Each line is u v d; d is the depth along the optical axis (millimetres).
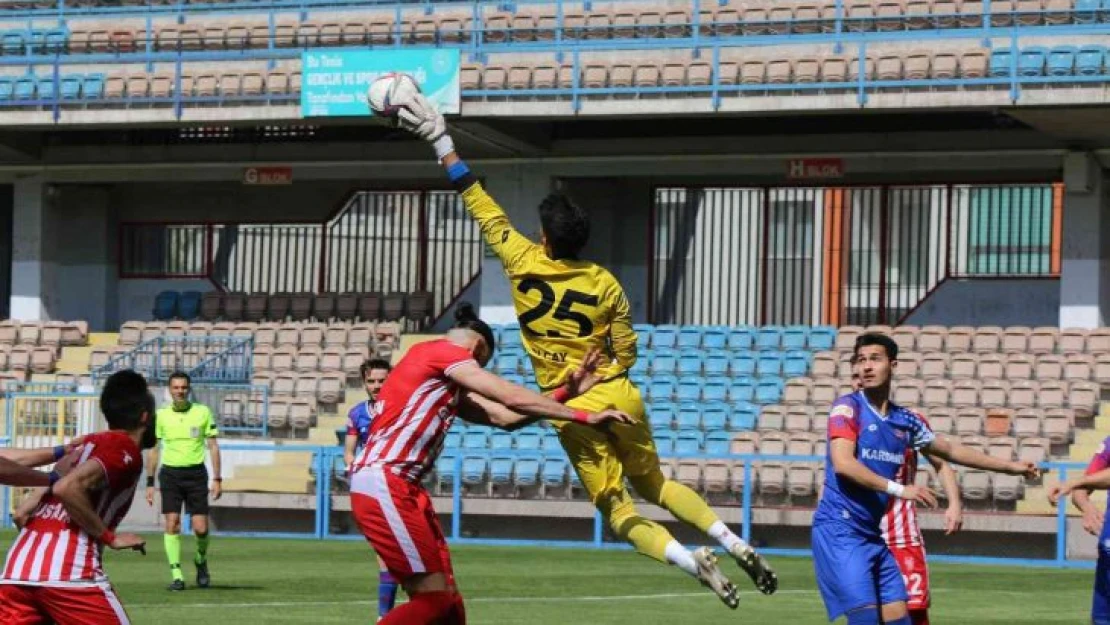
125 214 62750
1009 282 54312
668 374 51906
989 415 45719
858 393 17922
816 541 17531
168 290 62281
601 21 56688
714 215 57406
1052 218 53844
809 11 54344
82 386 50031
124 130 59344
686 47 52656
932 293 55031
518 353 53250
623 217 58156
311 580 32281
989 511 42656
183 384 30406
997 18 51656
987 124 52375
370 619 25234
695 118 53656
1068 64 47906
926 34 49875
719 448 46719
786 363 50938
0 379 55219
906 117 53156
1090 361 47812
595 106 50938
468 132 52688
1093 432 45875
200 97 53781
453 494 46062
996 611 28297
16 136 58781
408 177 57688
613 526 16578
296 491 48469
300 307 59969
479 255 60125
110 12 61750
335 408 52438
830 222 56219
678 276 57656
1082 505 18766
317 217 61531
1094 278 50969
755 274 57031
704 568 15945
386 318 59219
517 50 53344
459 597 15578
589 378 16156
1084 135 50031
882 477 17281
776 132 54375
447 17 58719
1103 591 18750
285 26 57375
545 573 35000
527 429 48219
